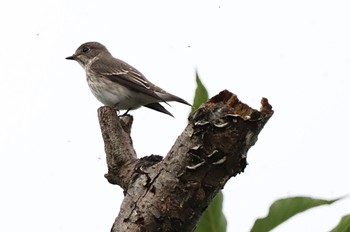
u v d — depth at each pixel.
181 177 6.34
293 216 5.25
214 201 6.23
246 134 6.19
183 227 6.40
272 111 6.27
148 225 6.43
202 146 6.24
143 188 6.59
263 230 5.31
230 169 6.27
